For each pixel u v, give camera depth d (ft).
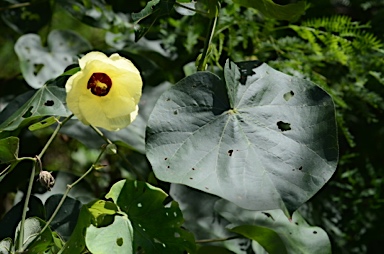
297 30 4.41
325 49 4.44
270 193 3.29
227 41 4.63
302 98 3.51
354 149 5.30
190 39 4.63
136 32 3.59
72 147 4.99
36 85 4.41
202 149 3.38
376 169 5.37
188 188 4.17
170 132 3.38
